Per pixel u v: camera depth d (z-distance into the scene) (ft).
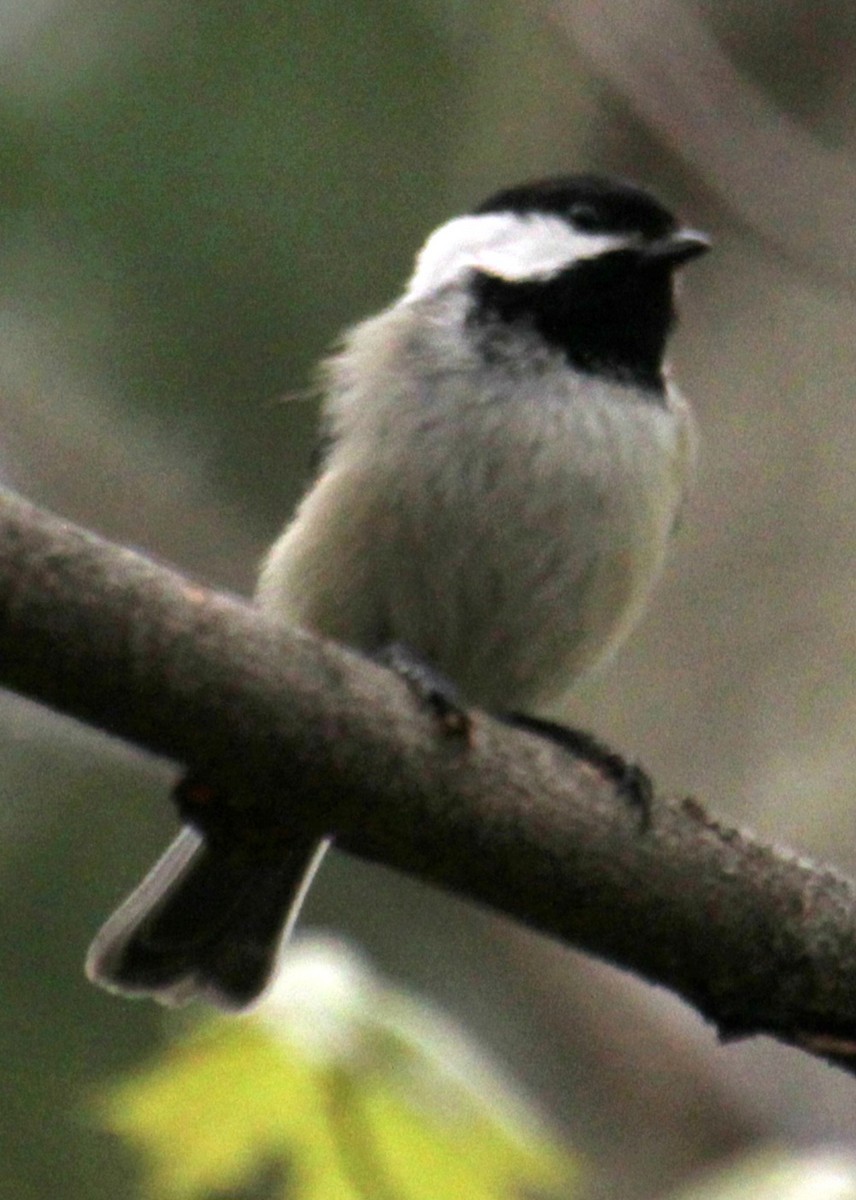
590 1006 31.78
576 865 19.35
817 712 28.86
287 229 30.66
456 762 18.43
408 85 30.89
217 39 30.17
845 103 30.91
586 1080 31.24
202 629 17.07
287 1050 19.26
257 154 30.30
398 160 31.01
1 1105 27.53
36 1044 28.25
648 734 29.40
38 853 30.25
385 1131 19.33
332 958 20.24
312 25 30.42
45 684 16.84
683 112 30.17
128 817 30.78
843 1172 18.88
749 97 30.25
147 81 30.04
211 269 30.73
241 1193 22.21
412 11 30.73
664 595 30.12
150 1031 28.55
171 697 17.07
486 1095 19.47
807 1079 30.30
